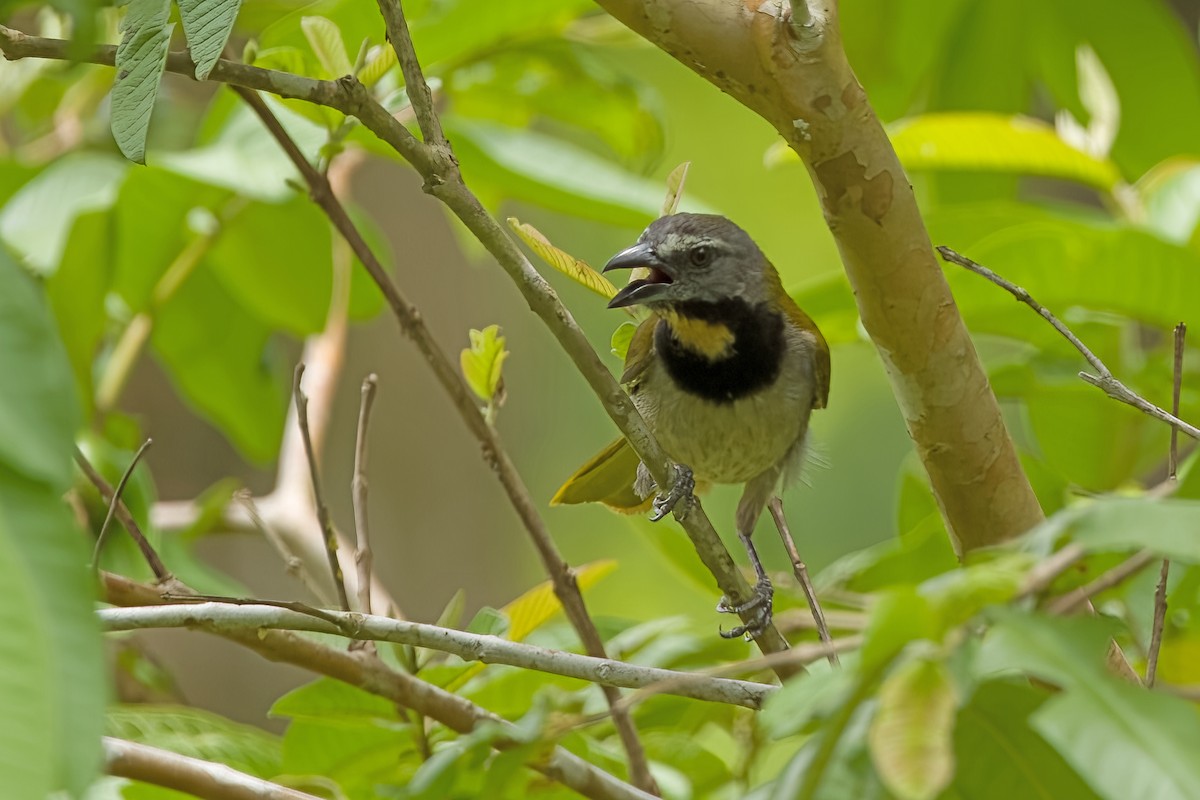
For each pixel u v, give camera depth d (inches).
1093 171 431.5
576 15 500.4
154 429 682.8
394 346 768.9
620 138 529.3
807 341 396.8
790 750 447.8
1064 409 437.4
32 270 406.6
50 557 129.3
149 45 203.6
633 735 301.0
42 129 572.7
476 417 327.0
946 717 150.9
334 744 312.3
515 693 327.9
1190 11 677.3
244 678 674.2
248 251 494.9
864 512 775.1
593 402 876.6
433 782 229.6
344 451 765.9
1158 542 155.6
